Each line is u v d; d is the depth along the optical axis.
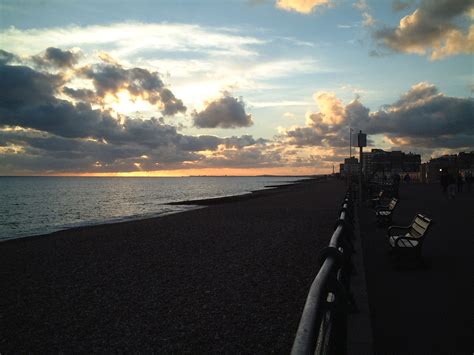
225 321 5.93
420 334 4.12
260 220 21.61
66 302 7.51
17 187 153.75
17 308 7.29
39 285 9.02
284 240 13.95
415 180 72.06
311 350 1.76
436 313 4.72
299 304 6.58
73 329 6.04
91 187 152.25
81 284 8.88
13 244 16.66
